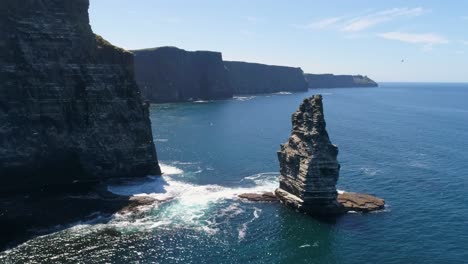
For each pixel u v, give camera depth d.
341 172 103.19
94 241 61.53
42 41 87.31
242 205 78.00
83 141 90.94
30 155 84.44
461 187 90.88
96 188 85.81
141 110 100.12
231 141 144.00
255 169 105.25
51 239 61.72
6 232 63.53
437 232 67.31
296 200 76.00
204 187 88.62
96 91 93.44
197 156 119.81
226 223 69.69
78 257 56.47
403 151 130.12
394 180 96.38
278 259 58.12
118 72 98.31
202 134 157.62
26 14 85.88
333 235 66.00
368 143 144.62
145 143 98.19
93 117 92.69
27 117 84.94
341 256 59.44
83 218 70.00
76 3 92.94
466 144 142.88
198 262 56.50
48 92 87.25
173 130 165.12
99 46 97.81
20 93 84.50
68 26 91.06
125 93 98.62
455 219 72.62
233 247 61.22
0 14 82.94
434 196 85.00
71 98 90.94
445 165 111.12
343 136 160.62
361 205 77.38
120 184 89.62
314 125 76.31
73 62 91.62
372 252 60.59
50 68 87.81
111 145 93.62
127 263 55.38
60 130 88.75
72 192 82.75
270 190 87.12
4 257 55.78
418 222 71.25
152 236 64.00
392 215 74.38
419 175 100.69
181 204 77.94
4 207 73.31
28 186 85.31
